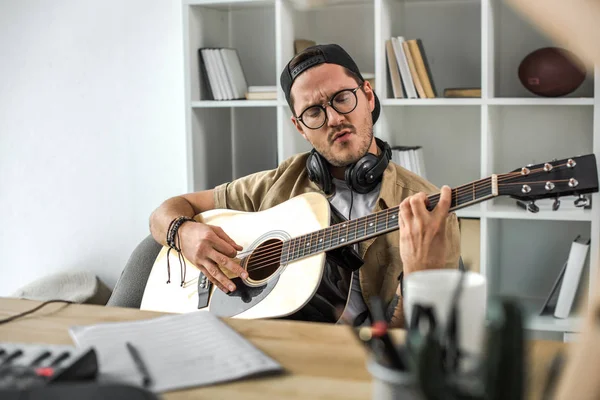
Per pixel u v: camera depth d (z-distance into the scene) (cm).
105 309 143
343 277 192
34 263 402
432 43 316
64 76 382
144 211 378
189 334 121
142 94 369
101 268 390
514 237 313
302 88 206
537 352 108
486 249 279
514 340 66
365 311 197
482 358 71
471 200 168
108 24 371
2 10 389
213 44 334
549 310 286
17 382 96
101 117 378
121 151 377
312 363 108
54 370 99
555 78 270
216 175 339
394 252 197
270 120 349
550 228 309
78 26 376
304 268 191
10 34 389
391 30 297
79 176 387
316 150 212
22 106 393
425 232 167
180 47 359
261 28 344
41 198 396
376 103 219
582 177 157
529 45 301
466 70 313
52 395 85
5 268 408
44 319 137
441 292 91
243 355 110
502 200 299
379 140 217
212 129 335
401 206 171
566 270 272
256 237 207
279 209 209
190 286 209
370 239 198
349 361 109
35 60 387
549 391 66
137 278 237
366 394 96
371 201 208
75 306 146
